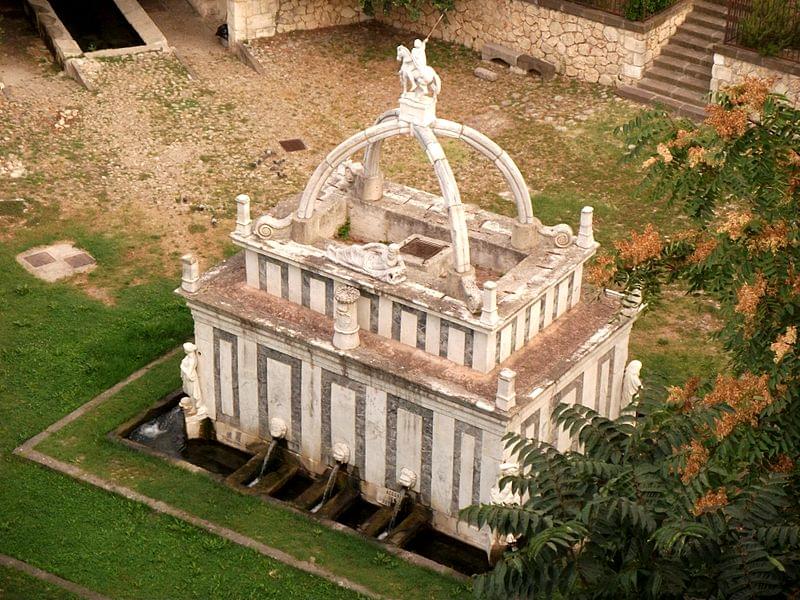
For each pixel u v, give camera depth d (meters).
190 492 21.77
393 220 22.58
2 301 26.77
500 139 32.50
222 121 33.16
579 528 12.95
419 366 20.45
